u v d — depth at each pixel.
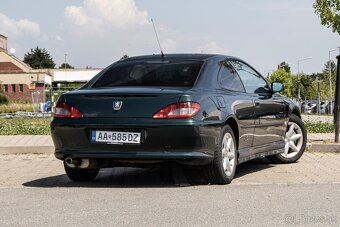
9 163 10.06
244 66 8.65
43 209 5.79
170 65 7.72
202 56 7.95
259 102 8.39
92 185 7.48
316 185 7.13
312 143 11.23
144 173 8.66
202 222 5.12
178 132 6.79
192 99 6.90
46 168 9.39
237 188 6.96
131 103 6.97
